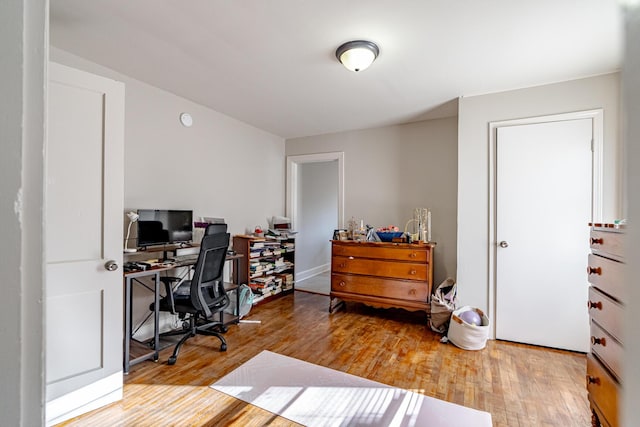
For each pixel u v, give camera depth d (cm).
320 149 452
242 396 190
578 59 223
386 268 330
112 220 183
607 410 123
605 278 128
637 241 36
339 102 319
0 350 36
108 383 181
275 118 376
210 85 279
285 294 439
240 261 370
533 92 267
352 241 350
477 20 180
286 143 480
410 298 318
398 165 397
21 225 38
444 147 370
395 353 251
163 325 291
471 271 287
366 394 194
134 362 215
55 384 162
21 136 38
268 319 333
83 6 170
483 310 283
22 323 38
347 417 172
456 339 263
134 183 267
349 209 428
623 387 40
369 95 299
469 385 204
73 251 169
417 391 197
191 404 181
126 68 246
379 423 168
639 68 35
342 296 350
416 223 379
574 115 253
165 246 278
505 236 275
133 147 266
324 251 600
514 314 273
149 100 279
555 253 258
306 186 527
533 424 168
